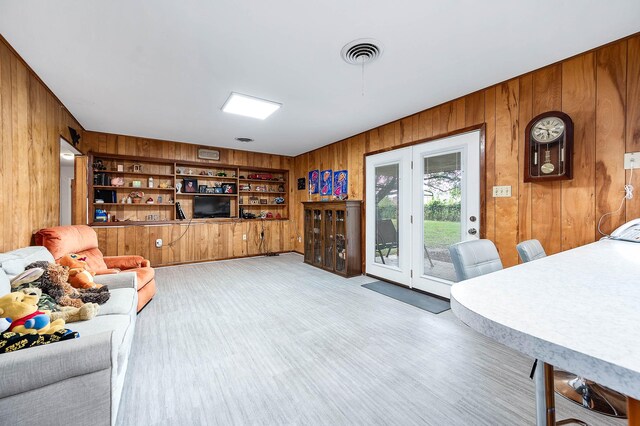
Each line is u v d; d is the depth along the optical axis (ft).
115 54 7.16
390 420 4.54
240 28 6.16
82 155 13.78
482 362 6.21
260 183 20.49
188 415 4.63
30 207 7.83
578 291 2.33
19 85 7.25
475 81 8.63
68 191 21.02
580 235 7.14
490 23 5.98
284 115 11.76
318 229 16.11
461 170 9.85
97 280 7.32
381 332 7.68
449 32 6.29
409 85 8.93
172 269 15.31
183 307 9.52
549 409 2.79
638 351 1.33
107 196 14.82
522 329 1.61
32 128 7.97
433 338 7.33
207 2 5.38
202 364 6.11
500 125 8.75
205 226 17.39
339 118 12.09
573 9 5.54
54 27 6.08
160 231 15.87
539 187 7.89
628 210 6.42
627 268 3.25
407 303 9.98
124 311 5.90
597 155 6.86
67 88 9.11
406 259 11.87
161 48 6.91
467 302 2.08
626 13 5.63
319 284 12.44
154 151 15.88
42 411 3.32
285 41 6.64
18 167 7.18
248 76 8.36
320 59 7.41
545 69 7.76
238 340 7.21
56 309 5.27
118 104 10.53
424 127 11.10
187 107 10.86
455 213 10.07
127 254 14.87
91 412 3.56
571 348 1.39
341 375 5.74
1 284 4.50
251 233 19.17
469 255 4.18
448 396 5.10
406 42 6.66
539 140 7.52
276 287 11.94
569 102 7.30
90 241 9.36
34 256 6.11
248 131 14.28
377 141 13.43
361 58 7.35
